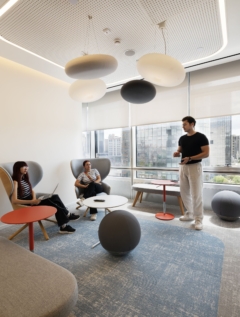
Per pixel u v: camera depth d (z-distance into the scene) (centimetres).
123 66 338
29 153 351
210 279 169
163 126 416
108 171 402
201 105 362
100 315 134
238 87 329
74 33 241
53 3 190
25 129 344
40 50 279
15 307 91
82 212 367
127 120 457
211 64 336
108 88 453
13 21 215
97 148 526
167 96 398
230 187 338
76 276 177
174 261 197
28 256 136
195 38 256
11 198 258
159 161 426
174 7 198
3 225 303
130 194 462
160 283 165
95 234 268
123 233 198
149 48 280
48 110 386
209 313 135
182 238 247
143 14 208
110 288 161
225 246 225
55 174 400
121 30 236
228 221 301
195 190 282
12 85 324
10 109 322
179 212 352
